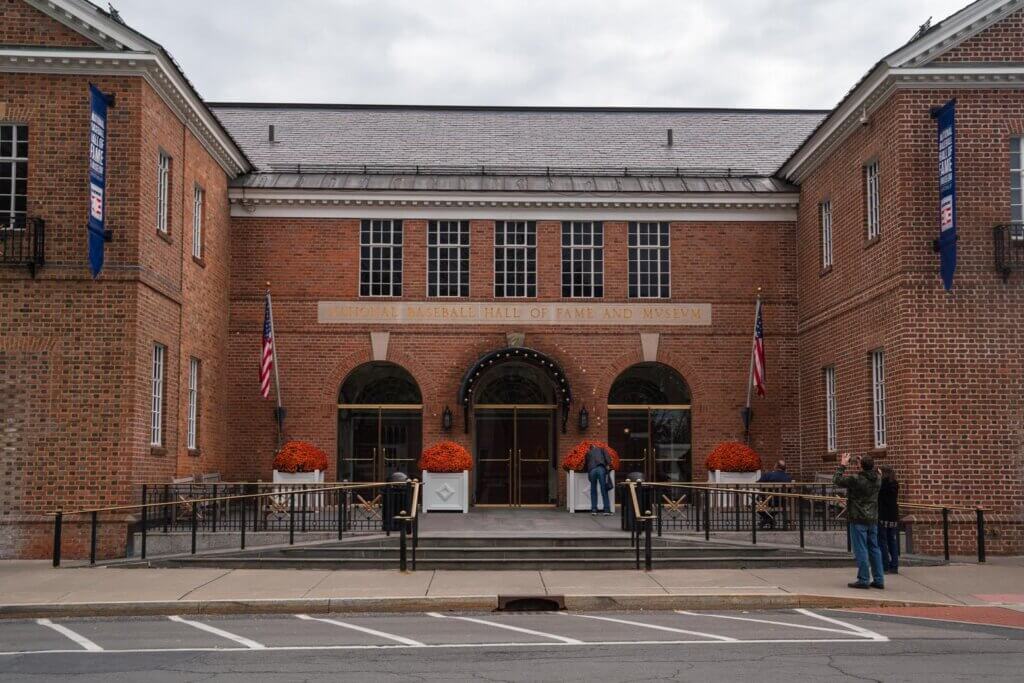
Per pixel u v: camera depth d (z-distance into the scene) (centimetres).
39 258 2195
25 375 2195
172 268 2462
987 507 2178
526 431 3055
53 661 1171
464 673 1077
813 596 1628
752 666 1105
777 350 3038
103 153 2202
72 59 2223
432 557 2022
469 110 3722
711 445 3000
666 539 2145
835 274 2709
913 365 2212
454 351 3009
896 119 2286
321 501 2509
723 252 3058
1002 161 2248
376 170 3148
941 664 1115
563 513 2770
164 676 1076
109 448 2183
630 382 3059
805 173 2958
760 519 2305
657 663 1126
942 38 2248
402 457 3008
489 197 3016
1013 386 2206
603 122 3644
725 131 3572
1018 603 1619
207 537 2173
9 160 2253
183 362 2552
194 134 2634
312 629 1412
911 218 2247
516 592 1658
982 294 2228
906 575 1889
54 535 2072
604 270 3050
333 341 3000
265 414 2972
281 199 2998
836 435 2697
